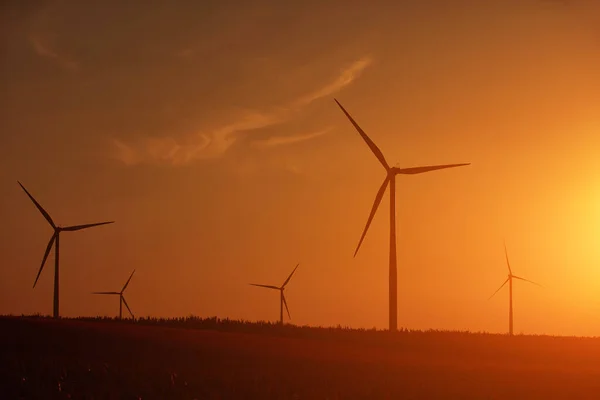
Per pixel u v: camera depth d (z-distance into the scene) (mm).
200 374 91562
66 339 118812
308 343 128375
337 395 81375
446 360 118125
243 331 148125
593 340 147250
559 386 93000
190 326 152625
